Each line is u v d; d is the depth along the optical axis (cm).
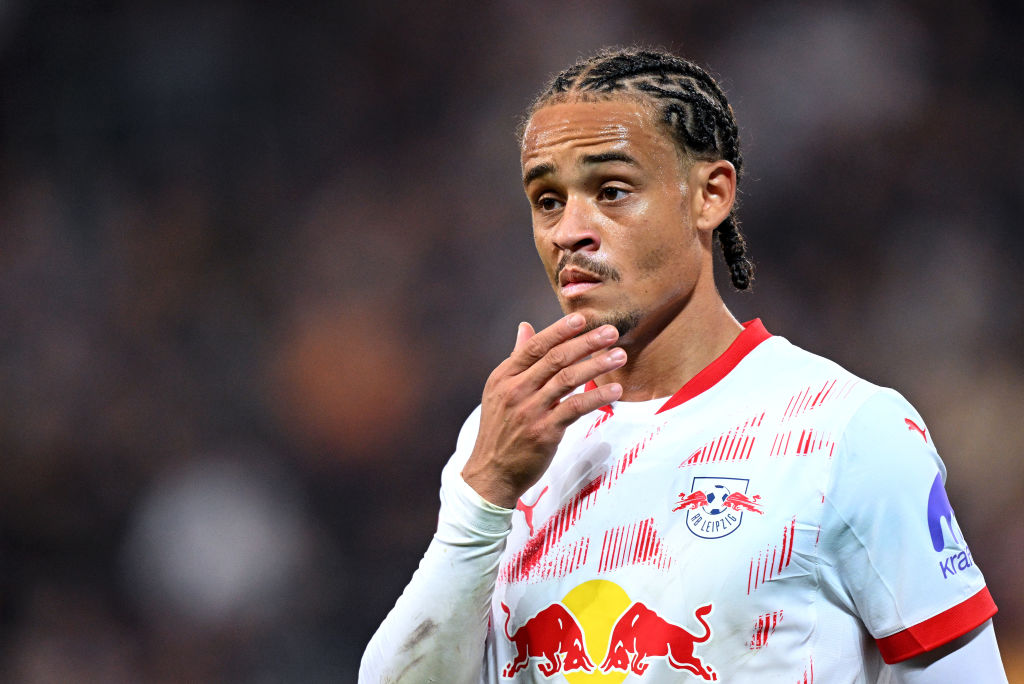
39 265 3259
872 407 605
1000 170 3272
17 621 2783
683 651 598
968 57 3338
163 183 3381
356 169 3441
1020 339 3133
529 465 627
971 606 594
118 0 3431
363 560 2969
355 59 3478
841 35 3331
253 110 3453
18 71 3381
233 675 2673
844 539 592
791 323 3167
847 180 3259
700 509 615
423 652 640
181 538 2841
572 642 630
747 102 3316
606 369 614
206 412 3162
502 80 3472
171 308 3262
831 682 594
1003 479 2928
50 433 3062
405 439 3156
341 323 3278
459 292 3312
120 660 2694
